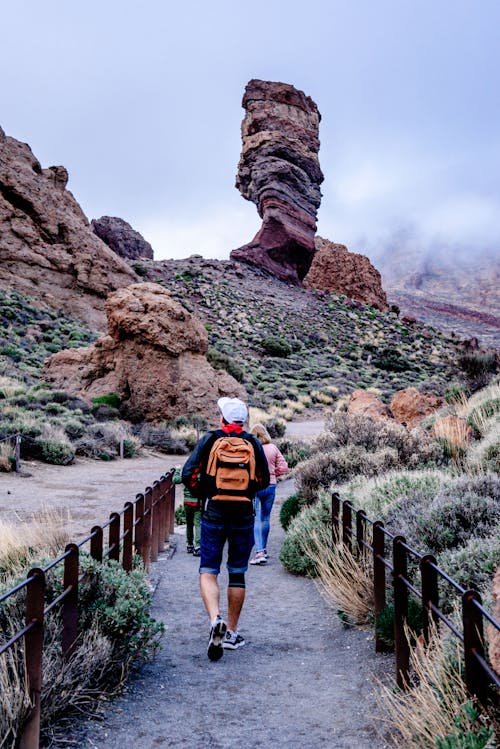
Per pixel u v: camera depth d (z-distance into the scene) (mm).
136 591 4434
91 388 29781
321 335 75938
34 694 3066
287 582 7348
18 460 15500
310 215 105750
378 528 4684
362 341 77000
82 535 9289
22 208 61531
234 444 4695
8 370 34188
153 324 29422
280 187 101938
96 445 21047
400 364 67000
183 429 27172
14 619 3691
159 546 9312
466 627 2801
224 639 4855
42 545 7242
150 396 28875
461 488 6285
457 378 24531
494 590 3068
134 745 3219
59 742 3209
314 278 109562
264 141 102750
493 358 23578
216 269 95000
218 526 4652
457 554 4598
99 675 3867
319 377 57562
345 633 5180
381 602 4656
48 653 3621
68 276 60438
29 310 52781
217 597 4559
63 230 63219
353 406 22906
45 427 19812
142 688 4027
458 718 2730
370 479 8922
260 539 8484
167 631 5398
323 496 8180
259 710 3682
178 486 15922
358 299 108812
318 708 3682
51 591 3973
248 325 74312
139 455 22578
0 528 7316
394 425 12773
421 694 3131
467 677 2777
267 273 100500
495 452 9031
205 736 3330
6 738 2914
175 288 82062
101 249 65500
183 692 3969
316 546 7309
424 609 3605
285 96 105875
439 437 11734
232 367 46344
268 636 5293
